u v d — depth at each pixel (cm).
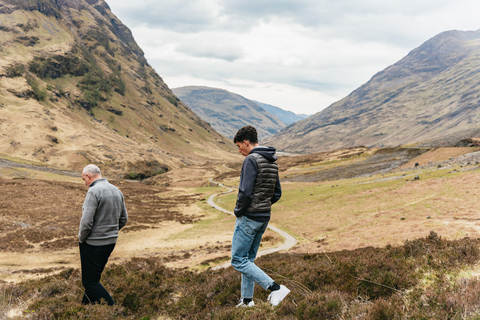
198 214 6366
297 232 3834
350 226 3344
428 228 2250
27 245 3503
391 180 5525
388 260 503
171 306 538
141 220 5400
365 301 366
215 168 18638
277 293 382
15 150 14275
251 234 376
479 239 536
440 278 398
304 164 13288
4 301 521
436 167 5862
